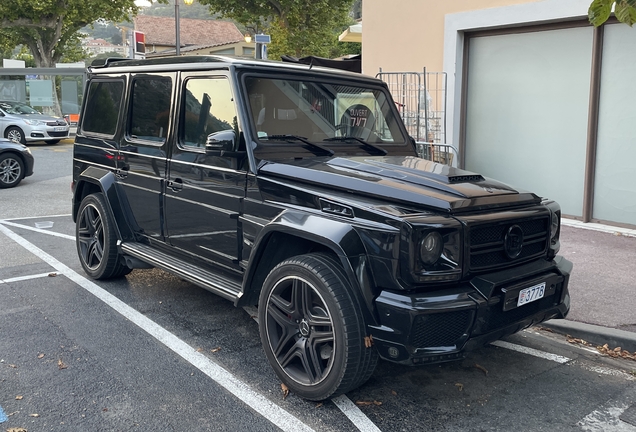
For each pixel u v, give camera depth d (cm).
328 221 344
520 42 885
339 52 3734
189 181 454
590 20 389
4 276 613
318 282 338
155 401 360
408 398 371
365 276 326
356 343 329
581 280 589
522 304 346
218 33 5338
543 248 378
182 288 584
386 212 325
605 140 808
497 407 362
